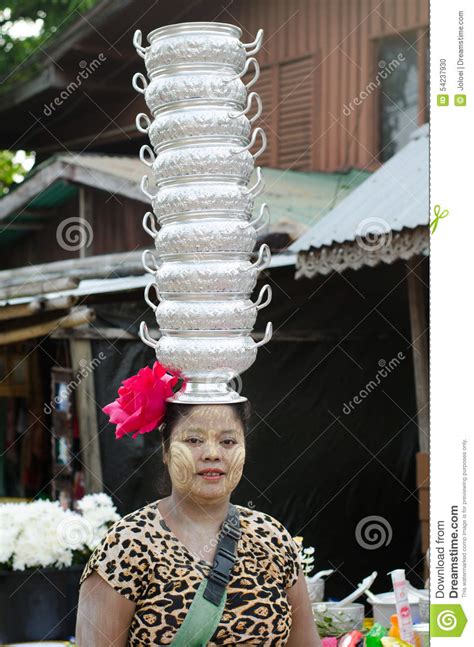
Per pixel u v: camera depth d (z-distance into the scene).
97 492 6.00
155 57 2.47
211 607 2.30
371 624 3.67
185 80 2.43
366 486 6.34
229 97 2.45
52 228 7.38
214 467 2.37
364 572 6.28
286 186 6.54
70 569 3.89
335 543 6.27
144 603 2.31
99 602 2.31
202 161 2.41
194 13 6.96
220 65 2.46
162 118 2.46
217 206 2.42
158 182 2.52
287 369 6.28
